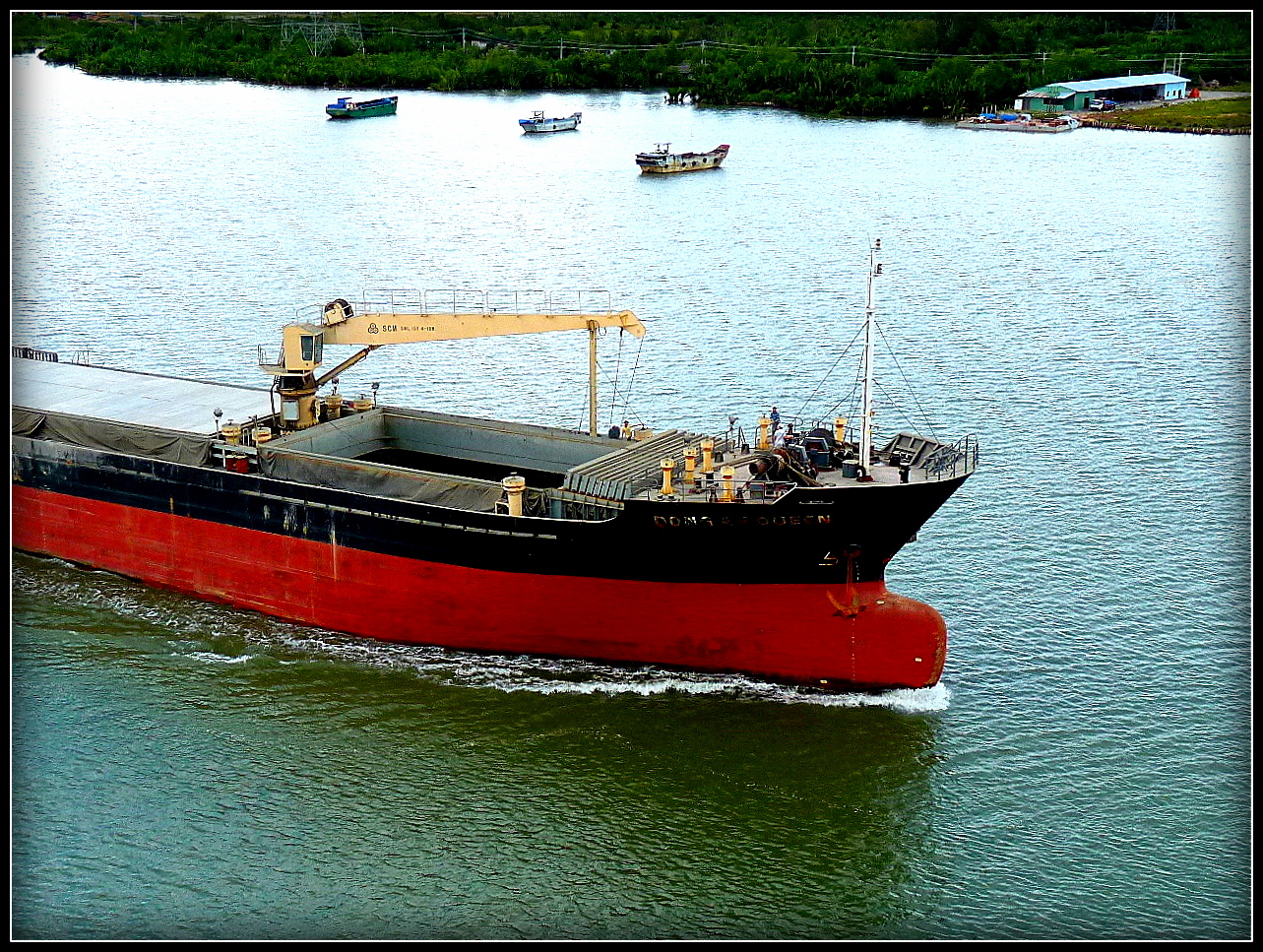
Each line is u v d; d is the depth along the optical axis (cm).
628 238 8706
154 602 4241
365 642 3997
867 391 3644
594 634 3822
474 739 3531
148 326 6781
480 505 3800
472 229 8931
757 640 3756
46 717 3600
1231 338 6631
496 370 6156
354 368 6188
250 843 3161
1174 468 5078
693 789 3359
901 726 3578
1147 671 3766
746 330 6706
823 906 3009
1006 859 3127
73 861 3086
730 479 3584
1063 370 6159
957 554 4397
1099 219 9344
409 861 3117
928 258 8219
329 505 3919
